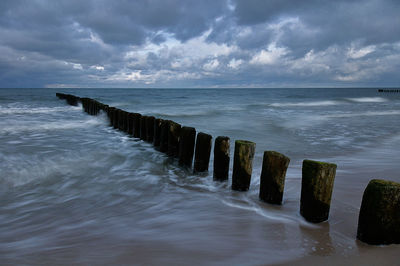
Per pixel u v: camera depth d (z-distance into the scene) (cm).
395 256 235
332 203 365
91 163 614
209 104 2831
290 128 1148
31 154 679
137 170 566
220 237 279
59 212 363
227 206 367
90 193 439
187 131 554
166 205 381
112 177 522
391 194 242
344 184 447
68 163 611
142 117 851
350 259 234
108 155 682
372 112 1855
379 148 765
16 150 717
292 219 319
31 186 471
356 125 1234
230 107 2423
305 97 4484
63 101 2770
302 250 250
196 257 239
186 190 443
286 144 829
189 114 1786
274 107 2414
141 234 289
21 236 292
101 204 391
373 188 250
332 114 1744
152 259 236
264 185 371
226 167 462
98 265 226
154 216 342
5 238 287
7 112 1712
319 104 2795
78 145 793
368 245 255
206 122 1355
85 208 377
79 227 313
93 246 263
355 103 2927
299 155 686
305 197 311
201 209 362
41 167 578
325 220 309
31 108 2019
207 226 308
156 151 723
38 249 259
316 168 298
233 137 949
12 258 241
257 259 235
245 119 1486
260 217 328
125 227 309
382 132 1040
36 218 344
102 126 1166
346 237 274
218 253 246
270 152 364
